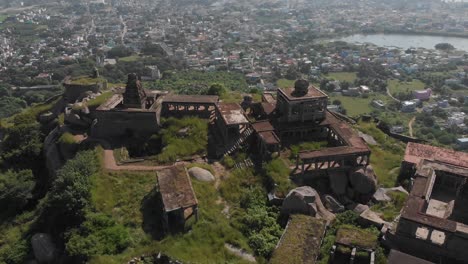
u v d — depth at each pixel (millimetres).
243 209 44250
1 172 62500
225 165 51562
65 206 42531
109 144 56438
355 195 46500
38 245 42156
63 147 58344
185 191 41656
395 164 53406
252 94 74375
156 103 60594
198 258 36812
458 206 39094
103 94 68312
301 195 42000
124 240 38531
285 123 55062
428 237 34688
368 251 34938
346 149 48094
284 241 36875
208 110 62219
